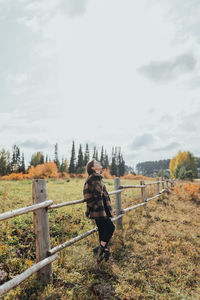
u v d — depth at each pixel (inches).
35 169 1132.5
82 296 112.0
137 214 261.0
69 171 2437.3
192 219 277.6
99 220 142.3
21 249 146.3
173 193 470.9
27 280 114.0
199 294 126.5
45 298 106.3
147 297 118.3
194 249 183.0
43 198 121.4
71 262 140.7
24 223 184.4
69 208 250.8
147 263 153.0
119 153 3097.9
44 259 117.6
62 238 165.3
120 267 144.6
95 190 139.1
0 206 258.2
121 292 119.0
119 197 215.8
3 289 90.3
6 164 2043.6
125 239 185.2
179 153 1903.3
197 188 494.9
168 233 210.8
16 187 453.7
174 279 139.3
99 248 155.6
